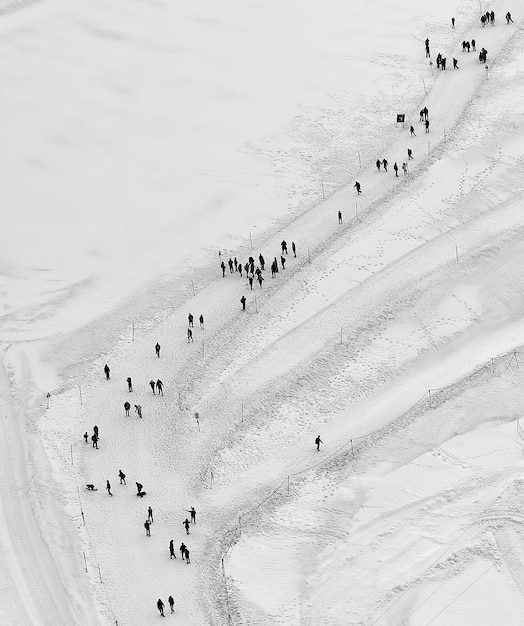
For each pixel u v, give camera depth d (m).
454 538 51.78
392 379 61.97
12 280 72.06
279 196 78.19
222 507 53.88
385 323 64.94
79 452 57.75
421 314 65.69
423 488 54.56
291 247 72.25
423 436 57.62
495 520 52.50
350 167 80.25
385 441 57.38
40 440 58.62
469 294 67.38
